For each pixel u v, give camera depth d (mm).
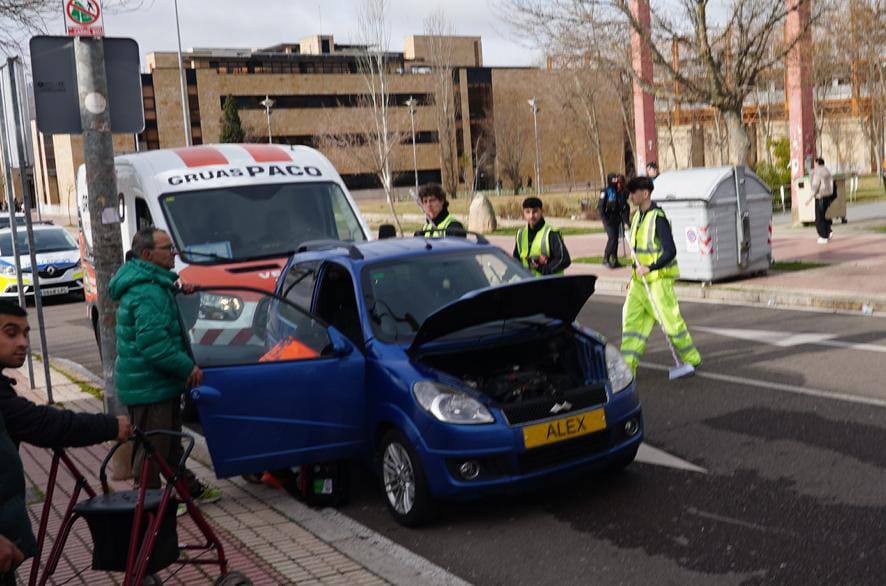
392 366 5777
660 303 8711
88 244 13281
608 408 5738
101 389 10523
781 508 5441
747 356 9641
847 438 6633
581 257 20266
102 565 3916
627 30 20844
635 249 8820
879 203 29250
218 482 6836
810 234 21016
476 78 89312
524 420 5469
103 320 6746
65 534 4016
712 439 6918
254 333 6023
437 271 6582
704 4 19359
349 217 10383
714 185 14273
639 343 8961
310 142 87312
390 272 6512
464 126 89938
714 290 13961
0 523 3234
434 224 8734
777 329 11000
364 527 5699
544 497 6016
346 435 5957
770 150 44688
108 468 7098
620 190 17859
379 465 5961
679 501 5730
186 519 5910
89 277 13352
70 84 6594
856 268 14836
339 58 88562
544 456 5535
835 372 8586
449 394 5488
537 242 8188
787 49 19922
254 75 85000
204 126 83625
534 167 89125
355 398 5949
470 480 5398
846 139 54531
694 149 49094
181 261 9375
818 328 10836
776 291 13008
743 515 5391
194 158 10477
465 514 5848
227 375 5672
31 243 10062
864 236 19562
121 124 6723
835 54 32844
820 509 5367
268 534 5559
